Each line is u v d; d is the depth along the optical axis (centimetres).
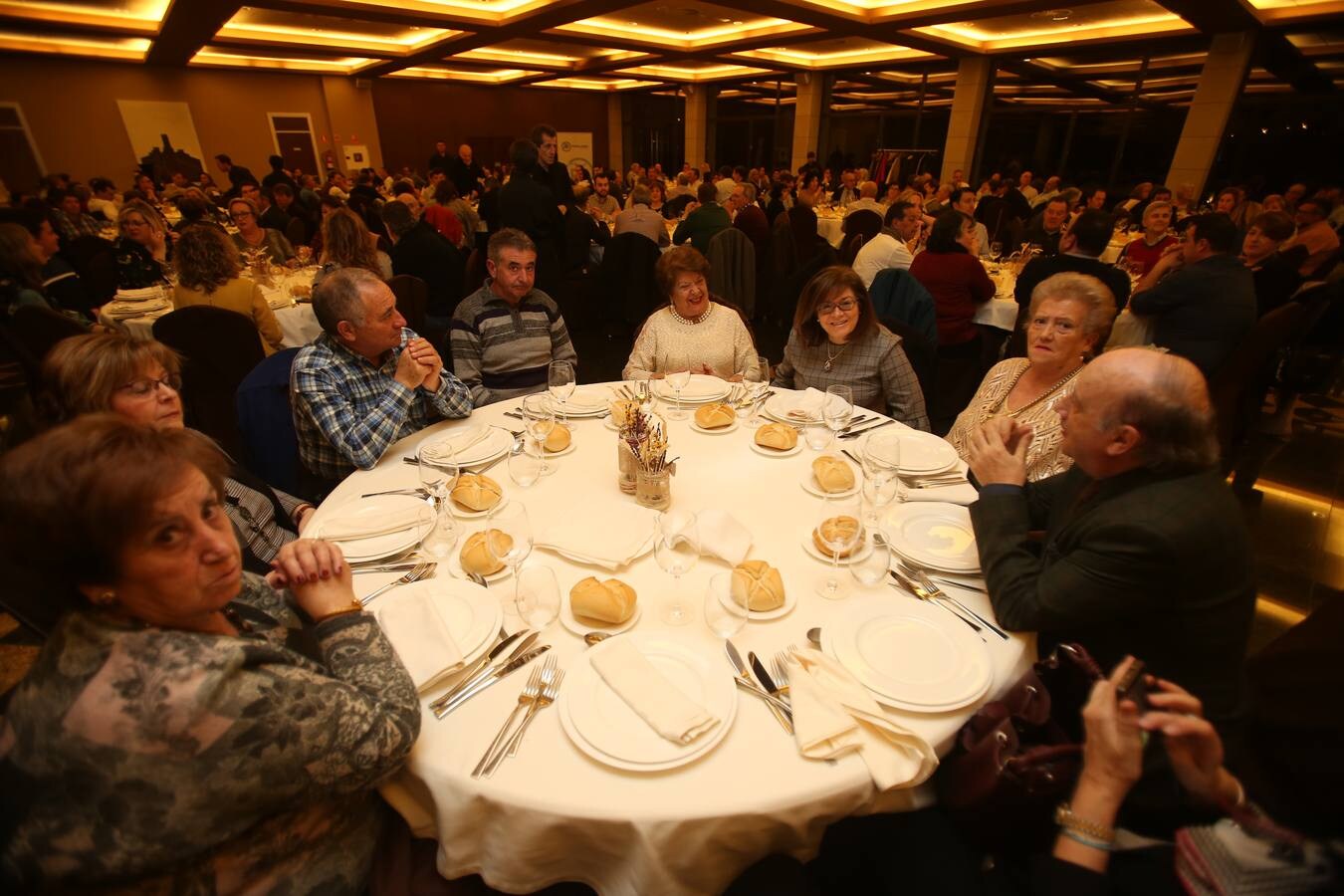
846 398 171
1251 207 636
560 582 116
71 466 65
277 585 100
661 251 540
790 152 1458
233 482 151
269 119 1337
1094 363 107
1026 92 1091
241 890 78
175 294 311
